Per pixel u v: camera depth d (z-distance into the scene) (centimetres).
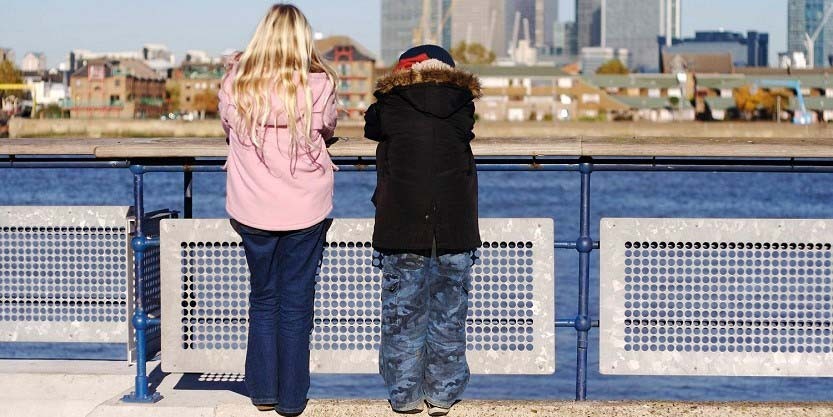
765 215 5641
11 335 628
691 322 555
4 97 16838
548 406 536
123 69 16900
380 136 513
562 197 6819
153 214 612
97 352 1243
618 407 537
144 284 589
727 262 552
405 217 497
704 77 16462
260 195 502
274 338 530
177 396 573
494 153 537
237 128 500
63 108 16875
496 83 15975
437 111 495
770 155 539
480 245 512
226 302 564
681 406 539
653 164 573
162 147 549
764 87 16300
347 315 561
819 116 16150
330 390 1146
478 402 539
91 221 617
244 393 582
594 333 1450
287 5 504
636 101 16188
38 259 625
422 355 526
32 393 620
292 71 496
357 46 15800
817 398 1146
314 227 514
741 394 1177
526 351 554
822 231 549
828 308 552
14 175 7838
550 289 552
